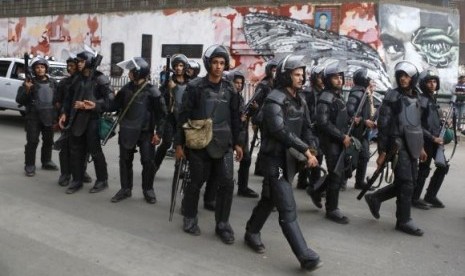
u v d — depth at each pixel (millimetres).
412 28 17516
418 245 5176
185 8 20203
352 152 5977
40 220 5477
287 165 4406
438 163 6414
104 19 22344
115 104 6289
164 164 8930
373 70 17266
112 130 6574
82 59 6473
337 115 5852
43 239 4910
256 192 7117
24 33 25500
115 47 22047
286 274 4305
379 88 17062
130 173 6484
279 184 4414
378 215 5859
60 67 13688
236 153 5152
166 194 6797
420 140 5457
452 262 4730
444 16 18094
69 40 23656
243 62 19234
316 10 17875
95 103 6375
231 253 4727
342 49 17609
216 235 5176
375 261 4695
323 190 6266
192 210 5203
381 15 17109
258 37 18859
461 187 8016
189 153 5043
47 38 24500
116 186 7121
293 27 18281
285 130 4309
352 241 5234
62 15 23812
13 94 13617
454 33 18328
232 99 4996
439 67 18141
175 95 7105
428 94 6469
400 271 4480
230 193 5039
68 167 7031
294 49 18297
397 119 5422
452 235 5547
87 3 22938
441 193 7578
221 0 19453
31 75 7602
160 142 6684
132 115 6141
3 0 26234
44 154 7988
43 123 7633
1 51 26531
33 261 4383
